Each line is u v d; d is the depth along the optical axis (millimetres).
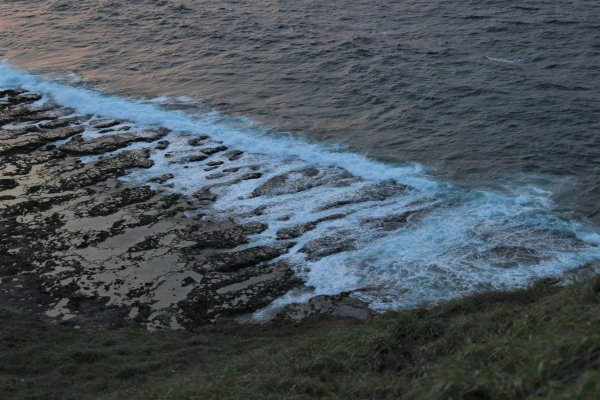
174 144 29766
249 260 21266
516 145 28266
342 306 19188
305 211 23922
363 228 22703
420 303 19031
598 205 23547
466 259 20875
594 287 11930
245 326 18578
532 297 16781
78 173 27328
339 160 27578
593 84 34000
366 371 12203
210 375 13242
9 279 20750
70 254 21938
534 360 8891
